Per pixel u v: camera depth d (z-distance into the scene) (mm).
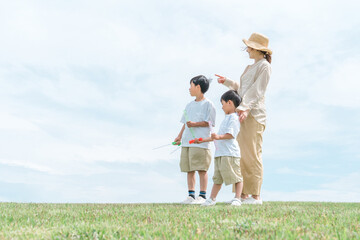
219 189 4188
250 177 4578
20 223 2586
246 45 4809
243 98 4559
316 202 5223
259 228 2256
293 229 2242
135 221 2604
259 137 4633
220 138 4070
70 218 2832
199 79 4953
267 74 4637
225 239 1977
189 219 2643
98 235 2119
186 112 5086
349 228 2336
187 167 4918
